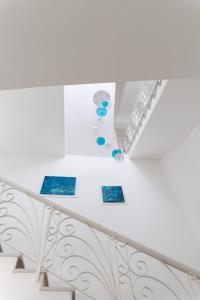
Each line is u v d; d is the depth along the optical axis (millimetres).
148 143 3398
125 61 1268
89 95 4422
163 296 2174
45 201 1785
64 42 1142
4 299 1272
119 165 3801
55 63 1260
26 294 1306
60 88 2535
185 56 1248
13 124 3033
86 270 2275
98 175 3535
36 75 1336
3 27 1062
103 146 4098
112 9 1001
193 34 1117
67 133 4074
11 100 2619
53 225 2611
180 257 2568
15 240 2471
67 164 3646
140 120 3156
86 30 1087
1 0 950
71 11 1001
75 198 3084
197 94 2221
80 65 1279
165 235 2795
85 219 1673
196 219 2783
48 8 985
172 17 1036
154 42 1159
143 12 1016
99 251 2463
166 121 2738
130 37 1132
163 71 1353
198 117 2627
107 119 4352
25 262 2293
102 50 1194
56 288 1365
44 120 2982
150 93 2619
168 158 3664
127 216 2955
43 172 3422
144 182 3555
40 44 1147
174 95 2238
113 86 4461
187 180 3021
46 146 3541
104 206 3041
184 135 3062
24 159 3604
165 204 3230
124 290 2150
